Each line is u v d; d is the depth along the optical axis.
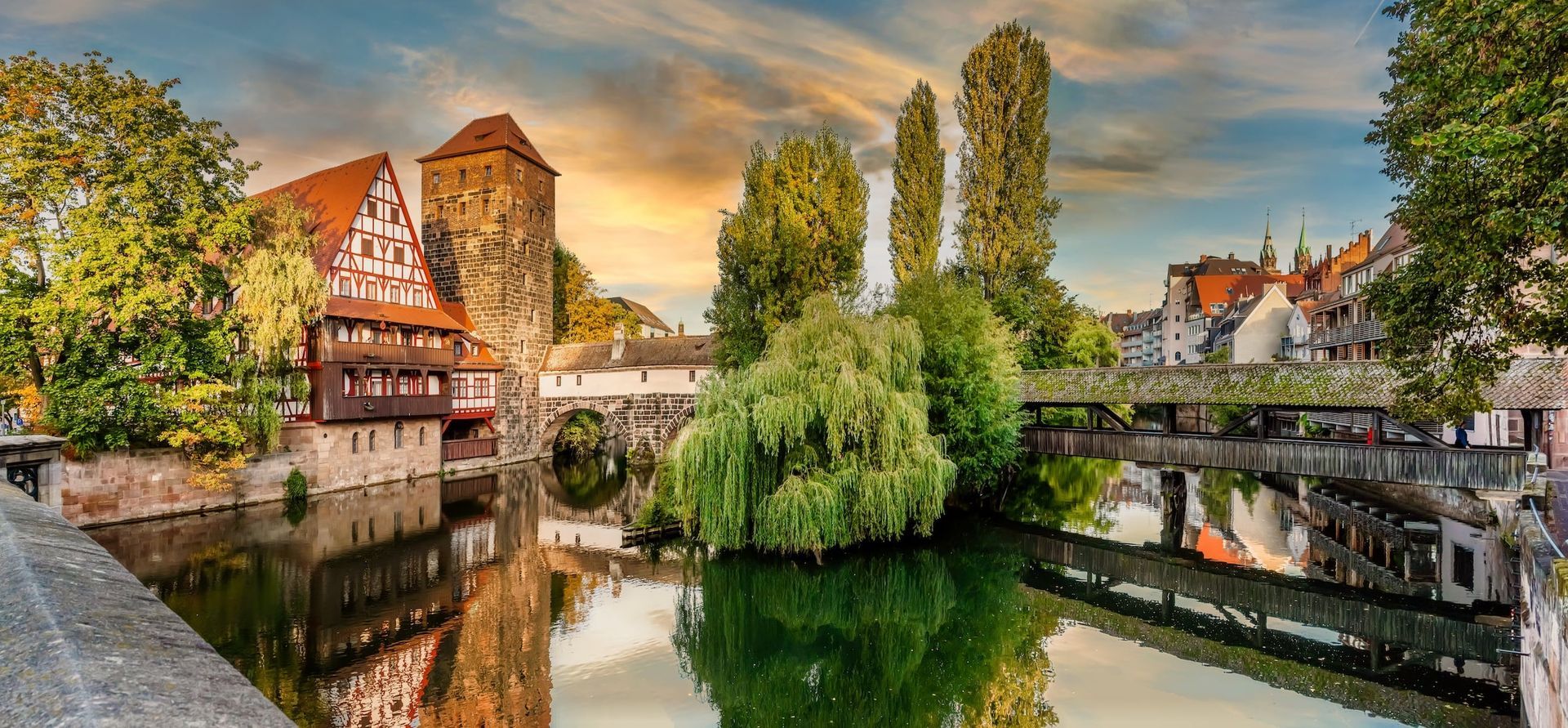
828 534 19.62
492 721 12.41
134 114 24.06
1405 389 12.28
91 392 22.72
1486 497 17.80
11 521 3.51
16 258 23.09
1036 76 35.03
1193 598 19.47
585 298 59.31
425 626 16.61
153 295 22.94
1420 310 11.37
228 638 15.52
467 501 32.06
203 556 21.55
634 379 43.91
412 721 12.29
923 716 13.45
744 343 29.59
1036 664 15.31
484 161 44.25
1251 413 22.55
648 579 20.80
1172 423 24.75
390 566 21.28
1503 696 13.23
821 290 28.83
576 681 14.10
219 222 25.53
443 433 43.16
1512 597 18.41
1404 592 19.25
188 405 24.69
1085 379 27.23
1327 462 20.67
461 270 44.69
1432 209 10.62
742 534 20.75
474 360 41.50
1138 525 27.39
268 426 27.20
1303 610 18.25
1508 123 8.12
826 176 29.38
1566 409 16.48
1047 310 37.12
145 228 23.25
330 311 31.25
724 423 20.30
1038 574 21.73
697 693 13.85
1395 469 19.45
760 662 15.67
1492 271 9.59
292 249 29.62
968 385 24.83
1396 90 12.25
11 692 1.47
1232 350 59.41
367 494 32.25
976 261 36.03
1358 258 50.84
